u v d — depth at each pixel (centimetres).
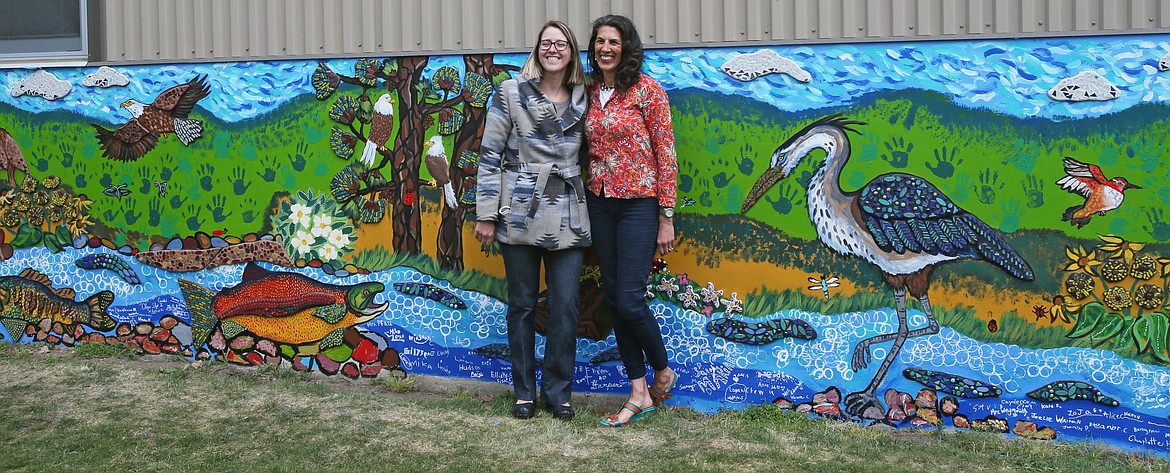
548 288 439
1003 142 416
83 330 527
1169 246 404
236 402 454
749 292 447
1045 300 418
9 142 528
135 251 516
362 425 426
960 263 425
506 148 427
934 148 423
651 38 500
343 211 489
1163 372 407
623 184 414
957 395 430
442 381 483
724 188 445
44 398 453
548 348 441
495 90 463
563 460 388
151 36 546
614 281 431
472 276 477
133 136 511
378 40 525
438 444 404
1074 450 412
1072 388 418
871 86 427
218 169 502
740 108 440
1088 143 409
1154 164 403
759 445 411
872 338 436
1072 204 412
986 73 416
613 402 464
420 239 481
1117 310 411
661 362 441
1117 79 405
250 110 495
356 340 493
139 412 438
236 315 506
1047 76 411
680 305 455
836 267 438
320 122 487
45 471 367
